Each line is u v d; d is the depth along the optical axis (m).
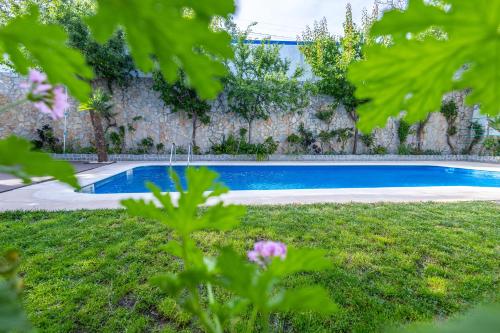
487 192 5.87
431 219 3.83
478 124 14.04
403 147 13.98
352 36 11.93
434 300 2.09
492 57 0.34
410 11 0.30
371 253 2.79
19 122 10.71
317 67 12.73
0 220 3.54
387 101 0.41
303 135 13.30
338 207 4.40
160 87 11.36
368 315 1.91
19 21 0.40
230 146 12.40
